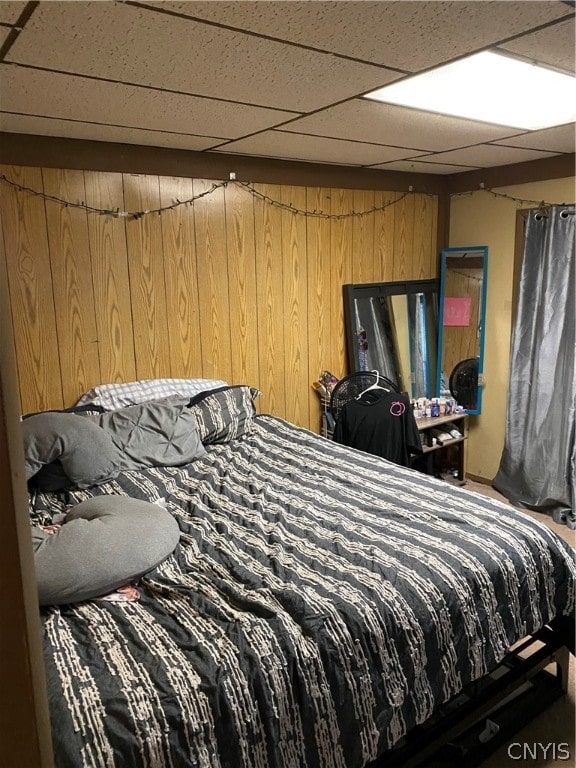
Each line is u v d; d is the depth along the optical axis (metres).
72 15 1.31
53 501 2.22
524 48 1.57
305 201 3.47
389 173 3.80
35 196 2.61
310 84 1.86
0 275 0.47
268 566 1.74
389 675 1.50
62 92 1.91
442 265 4.11
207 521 2.04
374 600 1.56
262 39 1.47
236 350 3.35
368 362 3.84
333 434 3.53
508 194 3.70
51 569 1.51
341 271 3.71
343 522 2.02
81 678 1.27
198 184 3.06
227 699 1.27
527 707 2.03
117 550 1.62
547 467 3.56
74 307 2.79
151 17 1.33
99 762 1.12
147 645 1.38
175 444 2.62
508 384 3.88
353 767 1.43
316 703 1.38
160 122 2.36
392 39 1.49
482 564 1.76
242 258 3.28
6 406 0.47
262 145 2.88
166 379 3.07
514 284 3.73
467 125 2.47
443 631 1.61
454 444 4.15
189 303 3.14
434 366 4.20
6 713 0.50
